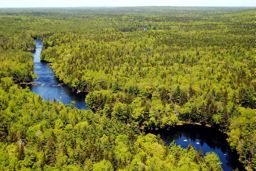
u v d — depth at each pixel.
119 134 113.31
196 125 146.75
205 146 130.75
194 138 136.62
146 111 142.38
